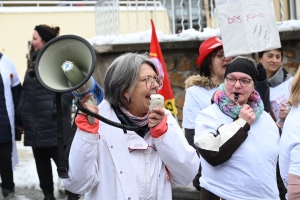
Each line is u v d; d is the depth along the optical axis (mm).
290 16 9250
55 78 3207
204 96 5473
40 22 17922
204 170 4227
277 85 5703
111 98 3410
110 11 8164
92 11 18219
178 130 3432
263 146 4023
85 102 3199
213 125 4117
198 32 7266
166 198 3412
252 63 4203
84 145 3178
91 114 3154
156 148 3342
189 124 5539
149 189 3342
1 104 7477
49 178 7207
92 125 3209
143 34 7512
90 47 3104
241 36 5391
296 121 3543
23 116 7070
